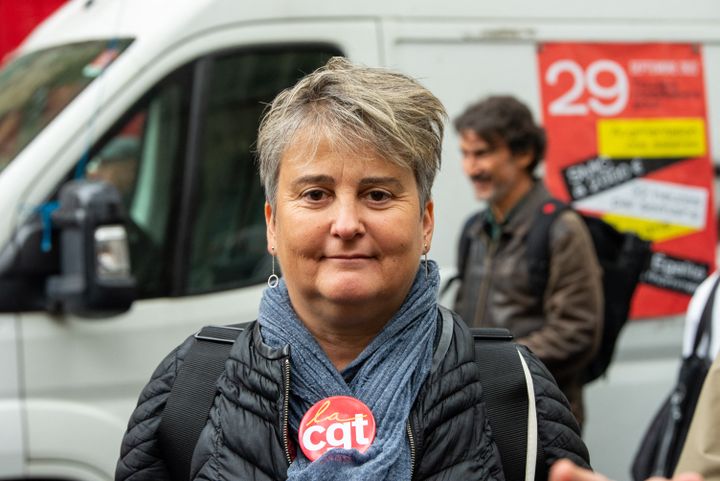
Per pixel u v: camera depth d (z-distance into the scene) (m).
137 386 4.41
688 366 3.44
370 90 2.21
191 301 4.54
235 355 2.26
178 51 4.59
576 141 5.22
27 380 4.24
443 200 4.98
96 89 4.49
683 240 5.42
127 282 4.12
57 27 5.21
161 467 2.36
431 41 4.98
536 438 2.25
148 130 4.54
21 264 4.21
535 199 4.43
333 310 2.20
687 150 5.43
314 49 4.79
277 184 2.28
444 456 2.15
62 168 4.35
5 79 5.00
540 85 5.16
